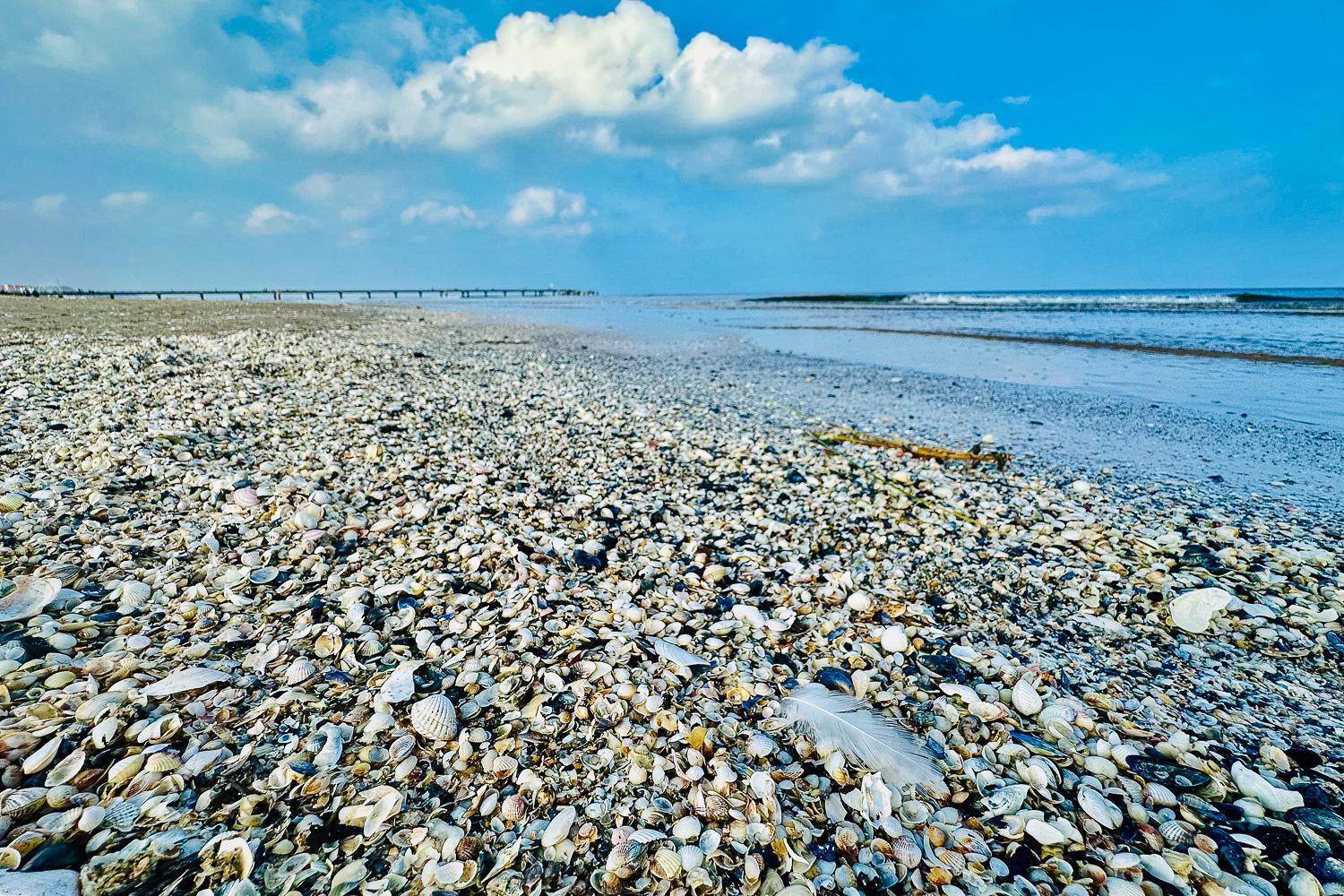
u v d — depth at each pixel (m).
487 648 3.81
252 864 2.30
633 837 2.56
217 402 8.63
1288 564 5.32
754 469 8.07
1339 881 2.40
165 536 4.71
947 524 6.31
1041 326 31.12
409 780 2.78
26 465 5.64
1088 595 4.87
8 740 2.60
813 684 3.65
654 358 21.67
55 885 2.09
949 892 2.38
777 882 2.40
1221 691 3.70
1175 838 2.63
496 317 43.69
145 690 3.05
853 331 32.91
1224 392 14.20
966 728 3.33
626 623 4.26
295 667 3.44
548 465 7.75
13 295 45.97
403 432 8.41
